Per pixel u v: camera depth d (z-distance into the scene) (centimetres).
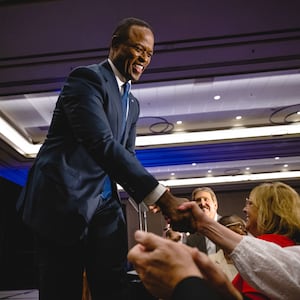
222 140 813
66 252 119
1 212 1091
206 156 892
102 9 366
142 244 38
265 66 502
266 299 105
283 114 751
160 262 35
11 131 738
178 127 796
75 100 119
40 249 120
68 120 121
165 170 1079
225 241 97
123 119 135
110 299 121
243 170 1115
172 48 448
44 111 681
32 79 511
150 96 650
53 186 116
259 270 94
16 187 1058
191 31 414
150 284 36
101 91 123
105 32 404
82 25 390
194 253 37
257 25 407
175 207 100
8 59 456
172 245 37
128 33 129
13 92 548
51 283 118
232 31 416
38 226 114
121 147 113
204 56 471
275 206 129
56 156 120
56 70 486
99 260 122
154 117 736
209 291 32
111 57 134
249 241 97
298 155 916
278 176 1166
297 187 1261
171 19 390
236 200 1319
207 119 766
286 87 634
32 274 1173
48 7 361
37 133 783
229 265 230
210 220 97
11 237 1138
